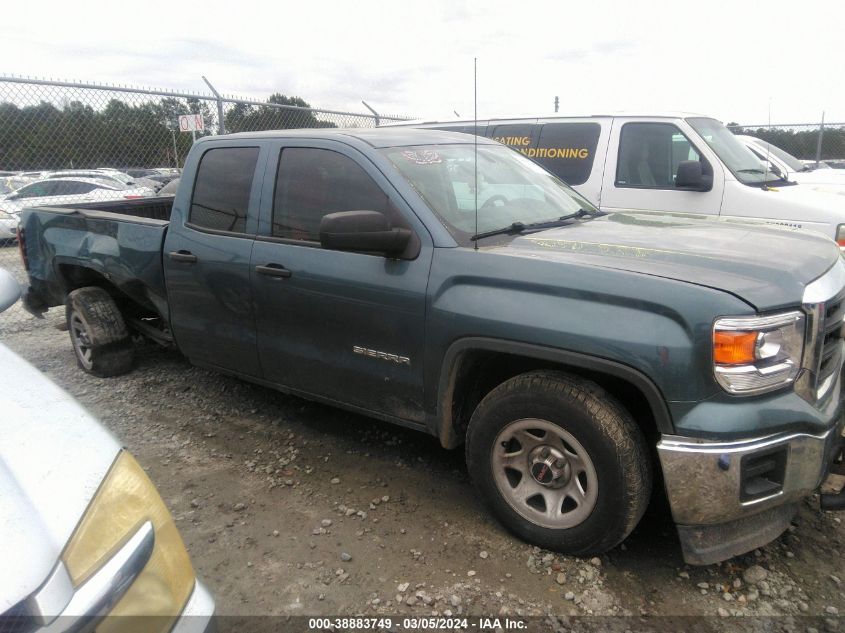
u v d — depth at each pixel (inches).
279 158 142.2
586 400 99.8
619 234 123.9
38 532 53.6
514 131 288.8
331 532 118.0
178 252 157.2
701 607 97.7
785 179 269.7
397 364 122.0
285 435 158.1
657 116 256.8
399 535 116.6
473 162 145.4
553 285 101.9
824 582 102.3
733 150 259.8
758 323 90.7
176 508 126.8
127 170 339.9
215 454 148.9
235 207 147.9
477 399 124.3
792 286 95.7
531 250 111.4
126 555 56.7
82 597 51.9
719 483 92.2
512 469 113.7
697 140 246.8
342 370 131.0
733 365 90.4
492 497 114.5
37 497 56.9
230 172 150.8
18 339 247.3
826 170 395.5
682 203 248.7
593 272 99.8
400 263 118.9
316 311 131.3
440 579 104.6
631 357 94.3
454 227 119.4
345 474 139.1
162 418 168.9
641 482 99.1
